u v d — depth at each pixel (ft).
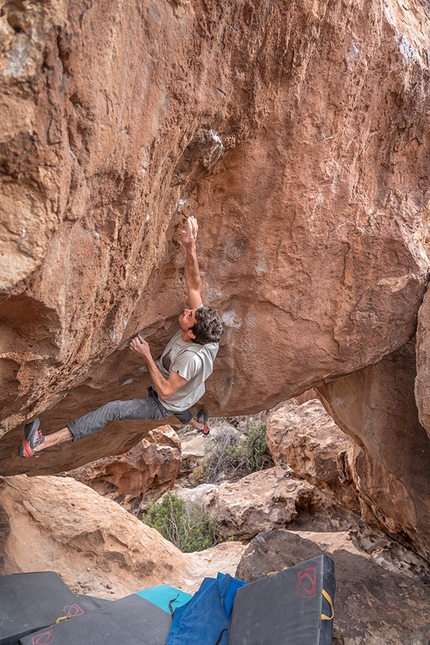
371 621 14.89
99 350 10.84
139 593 16.63
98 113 6.78
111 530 20.31
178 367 11.85
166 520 29.99
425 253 14.08
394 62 11.79
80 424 11.71
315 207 12.45
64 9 5.74
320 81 11.18
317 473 25.66
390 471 17.20
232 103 10.09
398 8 12.91
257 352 13.99
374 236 13.21
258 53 9.80
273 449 32.24
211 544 28.50
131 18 6.97
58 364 8.94
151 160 8.55
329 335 14.08
